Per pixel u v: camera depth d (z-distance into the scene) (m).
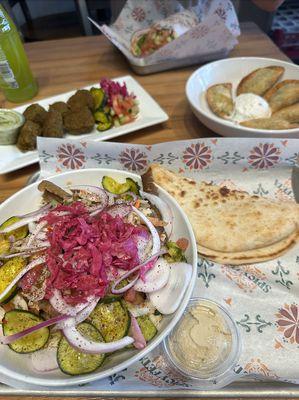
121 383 0.72
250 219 0.97
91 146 1.10
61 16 3.46
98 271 0.77
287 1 2.79
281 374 0.73
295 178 1.10
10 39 1.38
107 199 0.95
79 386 0.71
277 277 0.89
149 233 0.87
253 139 1.06
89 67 1.76
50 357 0.73
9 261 0.84
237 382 0.71
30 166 1.23
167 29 1.61
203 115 1.21
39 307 0.77
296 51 2.41
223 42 1.57
